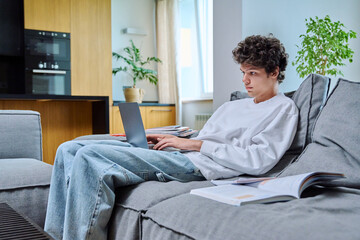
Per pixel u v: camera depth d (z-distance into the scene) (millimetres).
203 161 1511
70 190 1295
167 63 5727
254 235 826
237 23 3000
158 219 1074
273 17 3182
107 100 4125
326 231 766
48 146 4363
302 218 855
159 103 5516
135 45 5828
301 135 1471
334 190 1134
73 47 4766
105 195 1243
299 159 1350
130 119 1641
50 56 4648
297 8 3365
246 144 1511
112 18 5652
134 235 1167
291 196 1048
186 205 1056
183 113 5883
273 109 1553
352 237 729
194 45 5656
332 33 3295
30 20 4520
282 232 797
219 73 3176
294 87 3416
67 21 4723
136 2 5820
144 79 5902
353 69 3721
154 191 1246
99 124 4371
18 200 1664
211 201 1054
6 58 4840
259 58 1552
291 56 3352
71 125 4516
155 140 1797
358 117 1242
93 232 1227
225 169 1481
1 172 1719
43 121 4328
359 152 1172
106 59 4949
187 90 5836
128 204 1243
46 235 778
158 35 5801
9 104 4082
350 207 929
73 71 4777
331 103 1386
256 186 1197
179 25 5430
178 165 1467
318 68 3254
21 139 2299
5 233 791
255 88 1610
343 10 3623
